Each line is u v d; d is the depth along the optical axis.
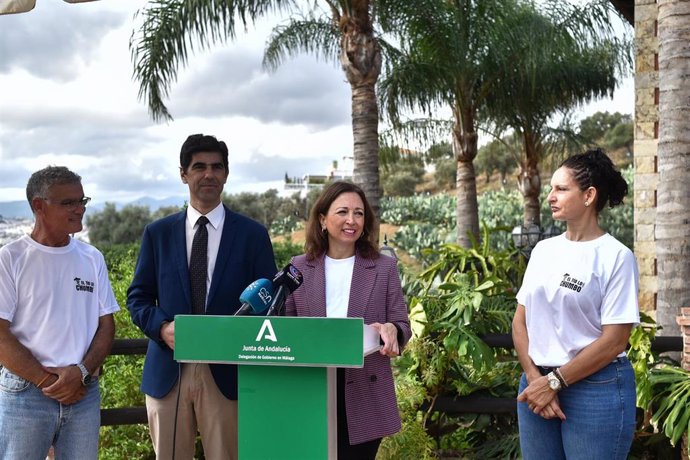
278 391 2.50
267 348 2.42
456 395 4.04
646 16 8.09
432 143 15.32
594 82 14.03
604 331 2.68
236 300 3.14
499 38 11.85
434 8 10.56
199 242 3.17
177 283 3.14
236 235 3.19
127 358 5.09
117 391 4.65
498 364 4.14
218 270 3.14
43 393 2.92
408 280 6.40
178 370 3.09
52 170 2.97
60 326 2.95
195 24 8.98
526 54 12.72
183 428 3.13
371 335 2.65
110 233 39.56
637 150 8.15
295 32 12.59
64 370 2.91
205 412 3.10
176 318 2.49
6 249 2.93
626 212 28.19
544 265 2.80
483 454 3.96
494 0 11.37
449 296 4.12
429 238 28.02
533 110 14.26
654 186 8.07
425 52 11.42
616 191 2.76
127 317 5.38
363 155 9.88
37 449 2.94
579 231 2.78
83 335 3.02
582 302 2.69
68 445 3.00
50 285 2.95
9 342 2.86
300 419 2.48
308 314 2.96
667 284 4.54
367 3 9.86
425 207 38.00
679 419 3.40
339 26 10.06
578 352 2.72
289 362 2.40
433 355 3.92
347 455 2.93
